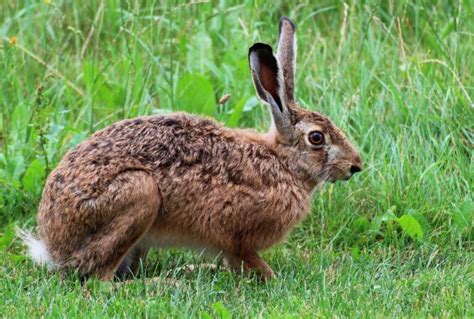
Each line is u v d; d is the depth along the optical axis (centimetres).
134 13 1422
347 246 1199
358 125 1336
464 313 980
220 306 960
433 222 1219
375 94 1377
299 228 1227
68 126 1316
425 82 1360
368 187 1259
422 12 1533
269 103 1087
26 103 1332
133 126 1082
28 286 1063
